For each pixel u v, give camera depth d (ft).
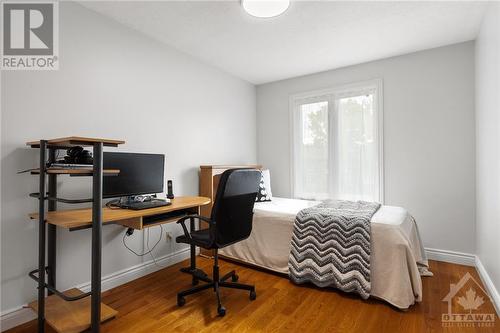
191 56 10.37
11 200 5.97
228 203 6.46
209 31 8.48
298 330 5.80
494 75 6.66
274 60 10.85
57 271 6.75
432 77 9.80
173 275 8.73
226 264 9.65
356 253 7.11
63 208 6.79
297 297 7.23
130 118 8.26
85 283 7.23
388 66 10.61
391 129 10.57
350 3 7.00
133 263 8.45
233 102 12.54
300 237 8.06
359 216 7.54
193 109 10.45
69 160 5.83
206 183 10.27
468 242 9.27
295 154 12.94
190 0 6.89
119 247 8.07
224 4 7.06
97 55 7.47
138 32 8.50
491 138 7.04
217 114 11.61
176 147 9.73
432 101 9.81
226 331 5.79
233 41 9.16
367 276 6.86
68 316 5.84
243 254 9.50
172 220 7.31
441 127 9.67
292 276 7.98
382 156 10.69
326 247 7.59
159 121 9.13
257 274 8.78
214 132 11.44
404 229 7.28
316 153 12.36
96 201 5.22
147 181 7.97
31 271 6.20
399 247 6.69
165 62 9.36
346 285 7.08
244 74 12.50
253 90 13.98
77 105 7.04
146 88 8.73
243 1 6.89
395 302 6.48
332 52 10.07
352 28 8.30
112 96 7.81
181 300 6.81
